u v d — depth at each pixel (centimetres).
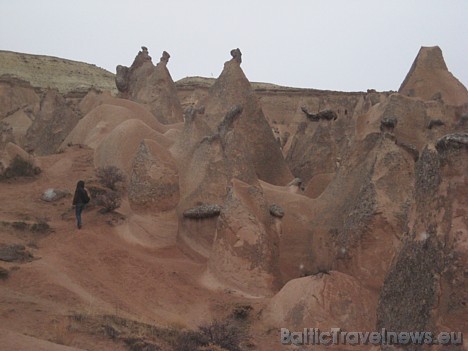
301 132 3306
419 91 3023
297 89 6675
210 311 1680
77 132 3344
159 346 1249
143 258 1905
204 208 2084
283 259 2052
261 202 1917
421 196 1198
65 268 1725
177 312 1672
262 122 3036
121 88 4481
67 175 2703
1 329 1091
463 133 1157
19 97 6278
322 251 1995
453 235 1098
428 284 1103
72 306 1454
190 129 2567
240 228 1858
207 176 2233
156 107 4006
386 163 1786
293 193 2262
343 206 2000
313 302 1574
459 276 1071
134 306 1628
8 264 1667
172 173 2144
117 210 2267
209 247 2058
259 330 1595
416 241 1170
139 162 2141
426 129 2423
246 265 1831
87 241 1938
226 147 2292
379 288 1675
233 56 3152
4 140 3878
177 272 1866
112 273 1783
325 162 2966
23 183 2622
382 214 1716
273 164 2972
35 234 2019
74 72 8969
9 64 8362
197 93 6506
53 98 4075
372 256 1706
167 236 2091
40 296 1498
